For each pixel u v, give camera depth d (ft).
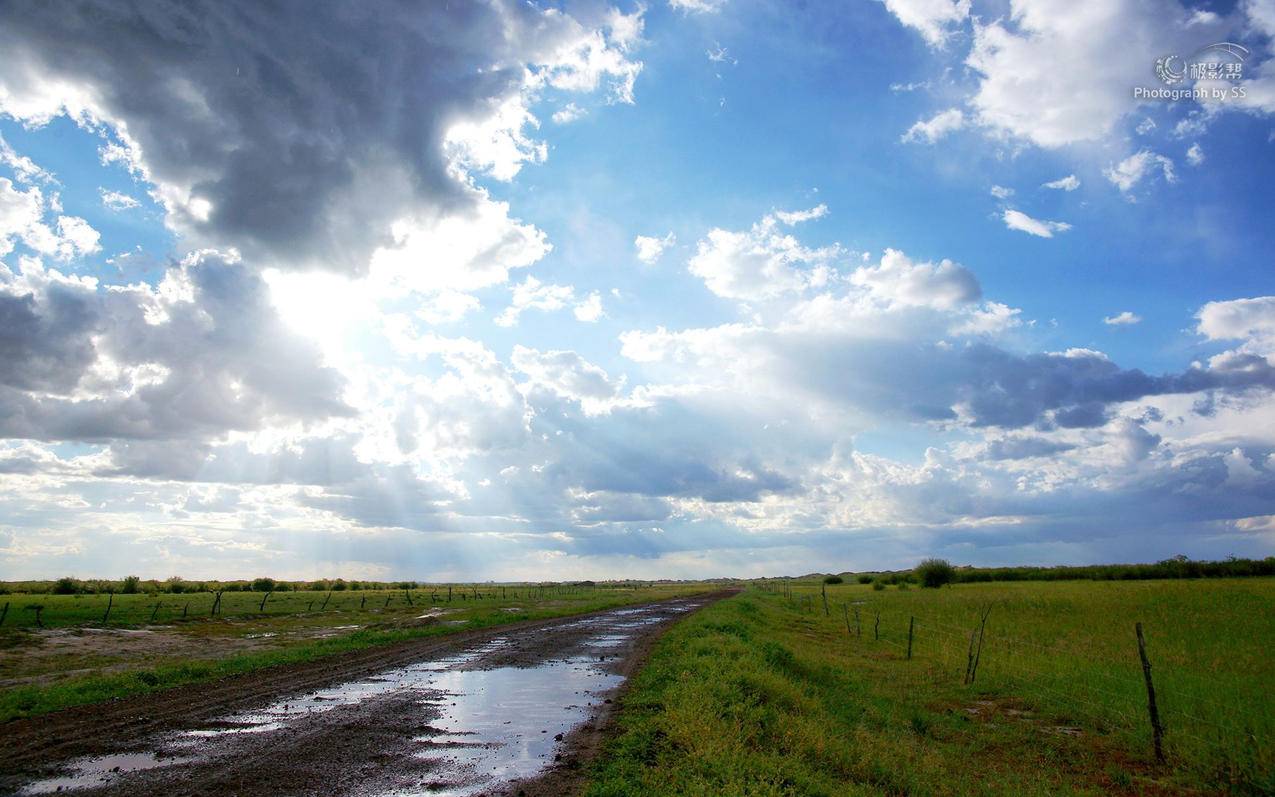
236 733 38.04
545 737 37.78
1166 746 37.99
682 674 51.21
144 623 121.70
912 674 63.82
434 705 46.80
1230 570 212.64
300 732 38.37
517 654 77.56
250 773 30.37
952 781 32.81
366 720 41.73
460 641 93.30
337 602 206.18
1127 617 99.04
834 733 37.91
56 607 138.00
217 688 53.47
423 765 32.12
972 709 50.19
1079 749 39.86
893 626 103.30
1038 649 71.36
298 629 122.21
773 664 57.57
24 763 31.83
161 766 31.42
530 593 312.29
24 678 64.18
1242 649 69.51
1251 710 42.93
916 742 39.58
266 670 64.34
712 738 32.76
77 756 33.09
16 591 229.25
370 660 72.49
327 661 71.51
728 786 25.88
